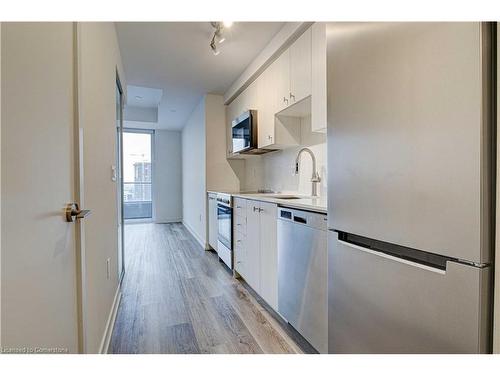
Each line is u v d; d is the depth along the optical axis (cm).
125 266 332
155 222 677
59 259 84
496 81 67
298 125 274
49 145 77
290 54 230
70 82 100
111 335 178
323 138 243
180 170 697
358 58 101
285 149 311
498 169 67
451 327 74
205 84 369
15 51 58
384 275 93
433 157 76
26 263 61
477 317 69
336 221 115
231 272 310
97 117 154
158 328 189
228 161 422
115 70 235
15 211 57
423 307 81
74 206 94
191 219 550
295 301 169
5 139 54
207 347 165
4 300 52
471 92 68
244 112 332
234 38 247
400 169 85
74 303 100
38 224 68
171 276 296
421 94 79
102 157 169
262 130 291
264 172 365
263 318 202
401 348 87
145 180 682
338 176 113
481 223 67
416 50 80
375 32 93
